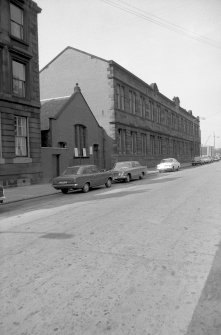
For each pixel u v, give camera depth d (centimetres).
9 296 425
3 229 823
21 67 2153
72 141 2769
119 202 1223
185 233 720
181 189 1591
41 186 2075
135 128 4056
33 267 529
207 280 461
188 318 362
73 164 2758
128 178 2345
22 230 799
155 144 4897
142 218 891
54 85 3731
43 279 477
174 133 6000
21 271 513
